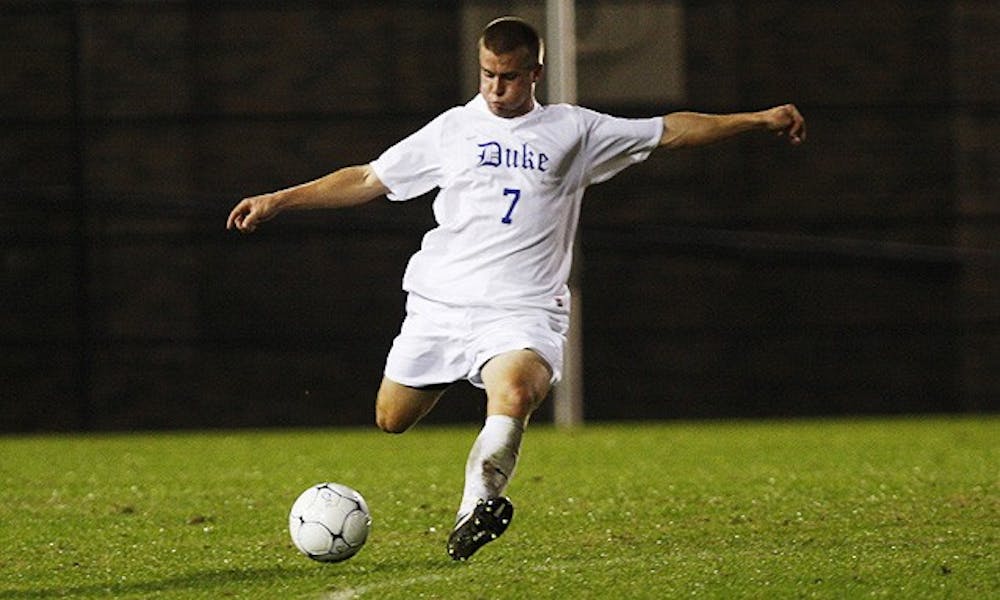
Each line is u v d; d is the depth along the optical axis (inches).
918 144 2497.5
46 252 2409.0
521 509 1107.3
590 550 892.6
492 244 847.7
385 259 2439.7
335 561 831.1
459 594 738.8
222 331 2423.7
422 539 949.2
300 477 1450.5
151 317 2411.4
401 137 2448.3
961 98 2497.5
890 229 2490.2
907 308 2492.6
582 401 2447.1
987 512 1046.4
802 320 2480.3
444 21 2443.4
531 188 848.9
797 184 2480.3
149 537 988.6
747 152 2469.2
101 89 2410.2
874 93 2493.8
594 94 2434.8
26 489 1358.3
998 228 2496.3
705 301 2466.8
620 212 2454.5
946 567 790.5
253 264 2427.4
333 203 876.6
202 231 2421.3
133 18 2412.6
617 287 2455.7
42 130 2406.5
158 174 2413.9
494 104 842.2
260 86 2431.1
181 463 1657.2
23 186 2406.5
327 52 2439.7
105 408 2409.0
